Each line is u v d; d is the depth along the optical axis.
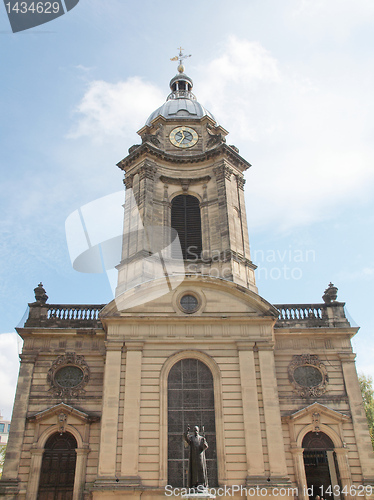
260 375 26.09
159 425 24.62
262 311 27.89
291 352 28.95
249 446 24.14
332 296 31.03
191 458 19.77
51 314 30.47
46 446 26.20
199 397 25.80
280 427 24.70
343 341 29.36
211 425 25.09
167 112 40.94
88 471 25.38
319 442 26.48
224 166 35.09
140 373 25.88
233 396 25.58
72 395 27.50
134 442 23.95
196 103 42.34
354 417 27.03
